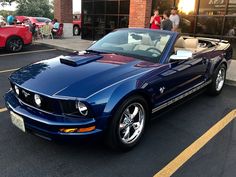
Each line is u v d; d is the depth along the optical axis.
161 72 3.98
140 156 3.59
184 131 4.34
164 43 4.45
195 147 3.86
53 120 3.16
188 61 4.67
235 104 5.64
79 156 3.53
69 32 17.33
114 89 3.29
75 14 21.75
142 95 3.72
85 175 3.18
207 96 6.09
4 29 10.74
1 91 5.92
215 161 3.54
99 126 3.20
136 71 3.74
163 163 3.46
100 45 4.88
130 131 3.70
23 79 3.58
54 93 3.17
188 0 11.17
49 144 3.77
